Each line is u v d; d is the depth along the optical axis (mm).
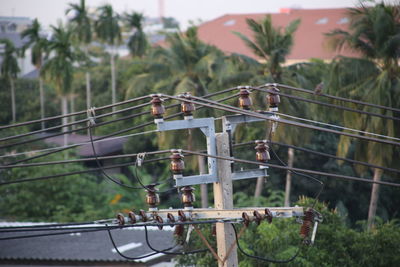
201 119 40219
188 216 40281
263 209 39219
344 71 114812
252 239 68375
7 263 82688
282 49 128375
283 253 66312
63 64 191375
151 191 40844
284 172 144125
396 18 112375
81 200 150375
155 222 40375
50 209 147625
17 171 149375
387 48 110688
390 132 112562
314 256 68500
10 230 35969
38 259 80625
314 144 143000
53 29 196000
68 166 158000
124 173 182125
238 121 41125
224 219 39844
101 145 187625
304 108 126625
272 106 42312
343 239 75438
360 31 112062
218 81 132250
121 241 84500
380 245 74750
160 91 134250
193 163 130625
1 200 148500
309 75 134125
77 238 87375
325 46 116875
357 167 118875
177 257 73938
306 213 40156
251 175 40969
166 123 39469
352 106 115750
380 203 142125
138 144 173250
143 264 76500
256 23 131750
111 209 150750
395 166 117938
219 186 40344
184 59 133250
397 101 113875
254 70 132250
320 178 141375
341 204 136000
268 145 42125
